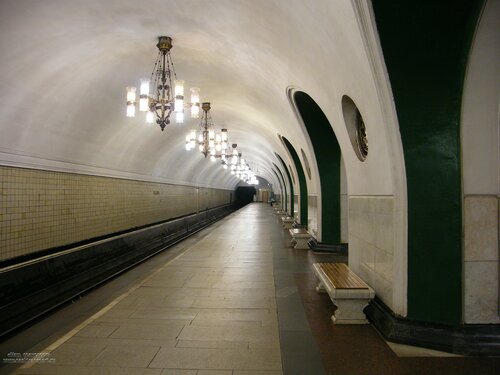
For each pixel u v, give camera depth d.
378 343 3.83
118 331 4.25
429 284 3.82
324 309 5.03
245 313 4.88
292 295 5.74
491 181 3.75
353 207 5.86
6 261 5.82
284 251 10.08
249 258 9.05
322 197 9.70
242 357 3.54
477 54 3.49
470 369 3.25
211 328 4.34
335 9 3.55
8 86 5.30
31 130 6.23
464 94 3.66
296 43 4.94
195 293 5.89
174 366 3.37
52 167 7.12
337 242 9.75
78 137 7.75
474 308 3.73
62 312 5.39
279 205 39.78
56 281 6.61
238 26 5.52
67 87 6.42
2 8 4.34
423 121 3.73
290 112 8.72
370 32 3.37
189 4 5.08
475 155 3.74
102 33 5.77
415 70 3.56
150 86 8.59
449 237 3.77
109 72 7.05
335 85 4.99
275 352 3.65
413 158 3.81
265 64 6.64
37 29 4.96
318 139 9.21
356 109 5.23
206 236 14.05
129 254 10.23
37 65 5.48
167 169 15.40
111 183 10.13
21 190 6.24
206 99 10.75
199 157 18.67
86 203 8.62
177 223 16.62
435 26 3.32
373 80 3.71
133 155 11.16
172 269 7.80
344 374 3.19
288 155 14.75
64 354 3.64
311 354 3.59
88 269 7.88
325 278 4.92
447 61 3.52
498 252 3.73
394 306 3.99
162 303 5.36
